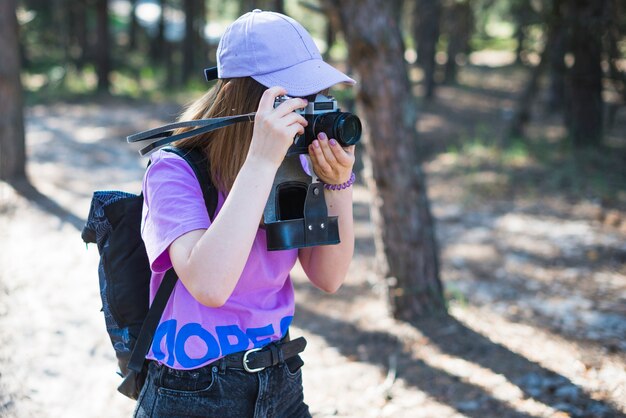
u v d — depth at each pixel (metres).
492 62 27.41
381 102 3.88
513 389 3.29
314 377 3.58
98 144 11.69
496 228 6.48
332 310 4.58
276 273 1.53
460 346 3.79
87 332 4.08
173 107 16.25
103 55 18.88
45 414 3.11
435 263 4.16
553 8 9.12
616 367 3.45
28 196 7.42
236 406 1.47
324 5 3.86
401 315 4.14
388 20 3.81
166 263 1.43
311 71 1.45
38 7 24.88
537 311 4.34
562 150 9.36
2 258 5.41
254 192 1.33
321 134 1.44
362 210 7.72
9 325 4.04
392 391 3.38
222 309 1.47
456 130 13.04
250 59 1.45
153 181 1.44
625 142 9.86
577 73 9.30
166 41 21.14
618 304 4.38
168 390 1.47
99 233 1.59
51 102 17.20
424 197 4.08
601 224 6.31
